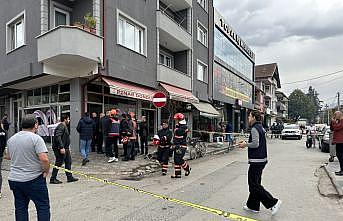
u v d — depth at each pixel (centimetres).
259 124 636
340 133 1001
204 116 2783
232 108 3709
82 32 1313
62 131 890
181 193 794
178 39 2166
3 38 1725
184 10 2469
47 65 1368
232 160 1526
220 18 3178
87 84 1509
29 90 1827
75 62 1391
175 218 587
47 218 461
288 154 1820
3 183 899
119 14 1579
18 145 455
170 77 2044
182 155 1026
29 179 449
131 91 1538
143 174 1066
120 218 586
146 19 1812
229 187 870
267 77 6325
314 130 2367
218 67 3111
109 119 1234
